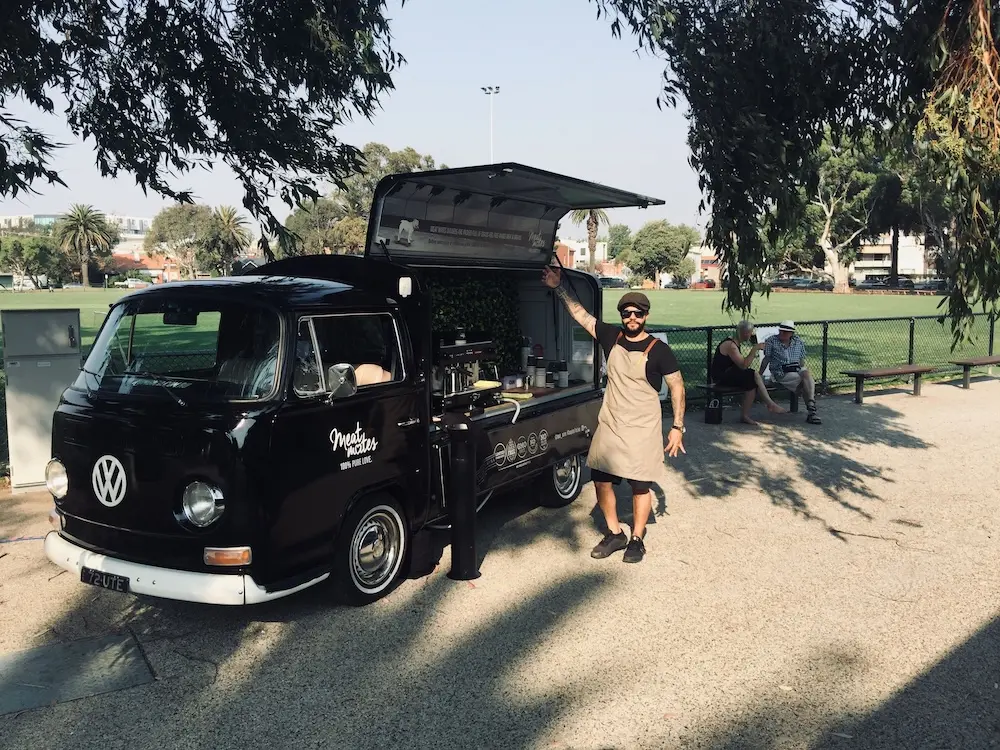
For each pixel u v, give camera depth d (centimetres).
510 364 800
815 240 7794
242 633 446
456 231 656
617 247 16738
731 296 556
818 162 600
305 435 429
